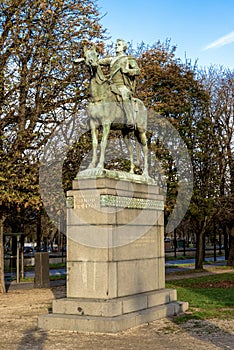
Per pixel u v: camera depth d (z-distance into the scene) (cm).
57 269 3838
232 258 3903
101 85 1227
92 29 2188
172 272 3180
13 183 1923
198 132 3103
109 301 1089
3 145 2017
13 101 2039
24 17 2064
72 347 919
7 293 2053
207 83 3625
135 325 1097
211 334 1035
